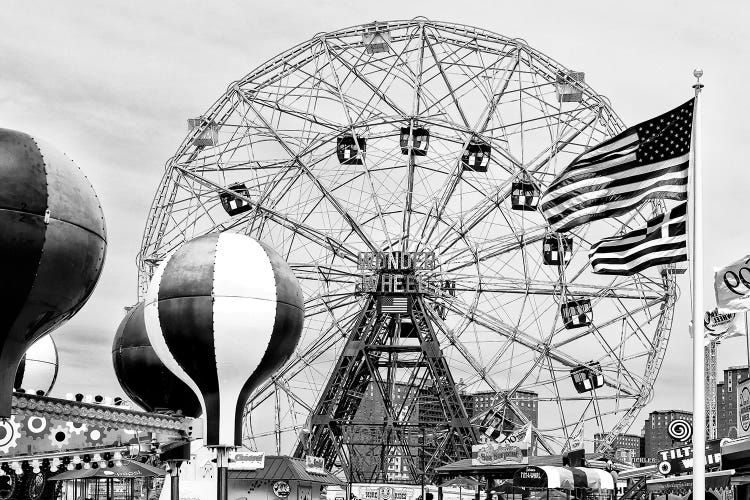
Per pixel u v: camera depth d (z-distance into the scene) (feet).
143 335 123.13
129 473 159.84
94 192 80.74
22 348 79.00
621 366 284.00
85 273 78.89
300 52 291.79
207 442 108.58
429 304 293.43
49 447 89.56
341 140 285.02
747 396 133.28
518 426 275.18
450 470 212.02
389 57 288.10
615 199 105.60
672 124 103.60
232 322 105.91
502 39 285.43
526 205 281.33
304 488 239.09
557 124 287.28
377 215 285.02
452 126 281.95
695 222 92.79
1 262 74.13
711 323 155.12
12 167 74.49
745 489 129.80
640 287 285.02
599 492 199.21
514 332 283.38
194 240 111.14
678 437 141.08
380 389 286.05
